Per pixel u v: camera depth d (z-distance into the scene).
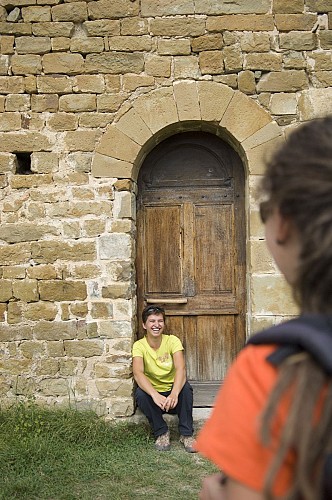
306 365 0.62
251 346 0.71
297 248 0.70
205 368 4.51
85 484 3.25
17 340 4.21
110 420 4.13
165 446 3.81
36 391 4.19
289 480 0.62
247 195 4.33
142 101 4.22
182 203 4.55
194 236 4.54
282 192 0.69
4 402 4.18
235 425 0.65
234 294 4.50
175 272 4.54
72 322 4.20
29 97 4.25
